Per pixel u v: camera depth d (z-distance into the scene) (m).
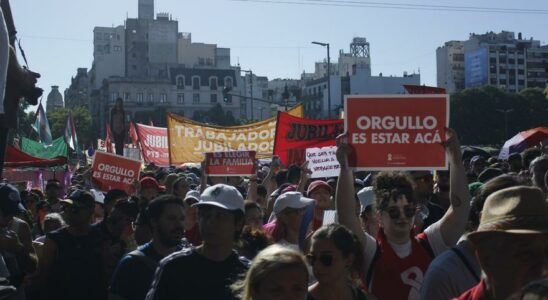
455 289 3.67
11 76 4.67
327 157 12.05
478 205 4.05
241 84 139.00
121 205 6.23
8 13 4.84
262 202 9.91
